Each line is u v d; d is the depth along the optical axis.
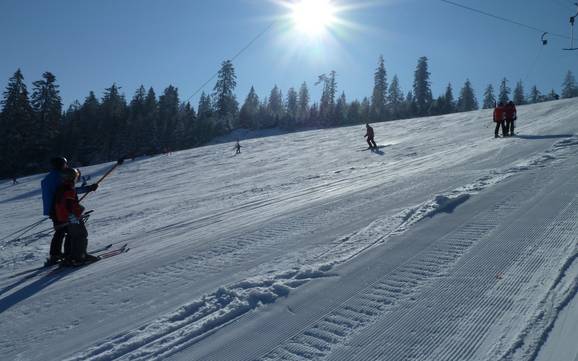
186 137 74.06
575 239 4.77
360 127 41.78
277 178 18.05
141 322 4.11
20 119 61.69
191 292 4.71
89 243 8.78
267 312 3.98
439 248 5.02
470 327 3.38
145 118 72.25
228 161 30.39
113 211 14.76
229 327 3.79
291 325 3.72
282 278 4.68
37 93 65.81
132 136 69.81
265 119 88.00
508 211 6.04
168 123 74.44
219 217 9.49
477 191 7.37
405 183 9.78
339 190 10.79
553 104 31.81
